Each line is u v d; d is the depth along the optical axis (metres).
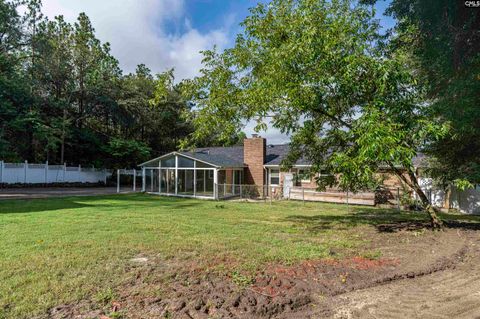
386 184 16.45
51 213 11.24
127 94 33.56
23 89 25.14
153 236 7.40
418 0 8.06
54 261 5.25
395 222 10.20
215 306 3.59
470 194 13.51
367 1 9.23
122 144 31.14
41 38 26.78
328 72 7.52
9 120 24.38
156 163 22.47
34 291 3.96
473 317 3.48
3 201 15.30
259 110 8.27
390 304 3.81
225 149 27.25
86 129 31.98
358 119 7.17
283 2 8.26
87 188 27.45
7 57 24.95
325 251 6.14
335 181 9.85
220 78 8.66
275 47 7.86
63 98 29.83
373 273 4.85
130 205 14.63
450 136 8.05
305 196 19.00
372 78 7.38
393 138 6.23
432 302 3.88
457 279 4.74
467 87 7.34
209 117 8.67
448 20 7.66
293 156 10.66
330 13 7.96
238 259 5.49
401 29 8.71
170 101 36.59
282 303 3.68
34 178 25.38
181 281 4.38
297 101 7.51
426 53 8.34
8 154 24.55
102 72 32.34
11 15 25.05
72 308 3.53
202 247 6.39
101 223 9.11
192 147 10.17
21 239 6.86
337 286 4.30
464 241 7.10
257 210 13.59
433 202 14.79
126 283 4.28
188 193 20.48
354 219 10.98
